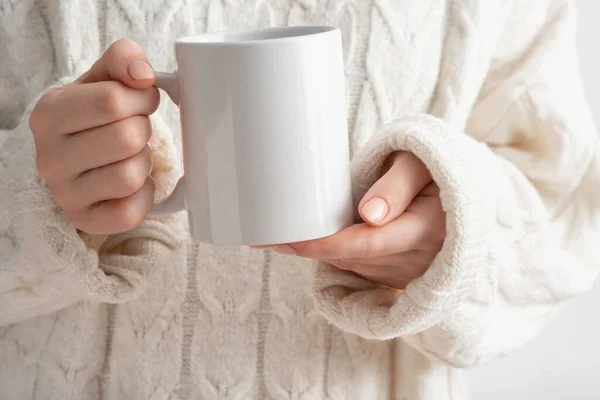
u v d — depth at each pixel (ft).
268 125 1.94
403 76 2.61
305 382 2.64
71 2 2.55
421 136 2.12
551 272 2.63
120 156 2.05
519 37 2.78
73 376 2.63
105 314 2.64
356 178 2.23
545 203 2.84
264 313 2.63
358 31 2.58
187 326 2.62
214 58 1.93
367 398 2.69
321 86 1.97
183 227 2.48
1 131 2.55
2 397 2.68
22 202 2.29
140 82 2.00
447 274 2.12
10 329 2.66
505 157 2.84
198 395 2.63
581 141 2.77
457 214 2.10
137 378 2.63
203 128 1.97
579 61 3.64
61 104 2.04
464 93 2.66
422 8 2.60
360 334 2.29
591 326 3.79
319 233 2.01
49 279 2.36
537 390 3.90
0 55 2.65
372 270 2.27
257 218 1.98
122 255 2.40
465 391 2.91
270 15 2.56
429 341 2.52
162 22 2.54
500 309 2.59
